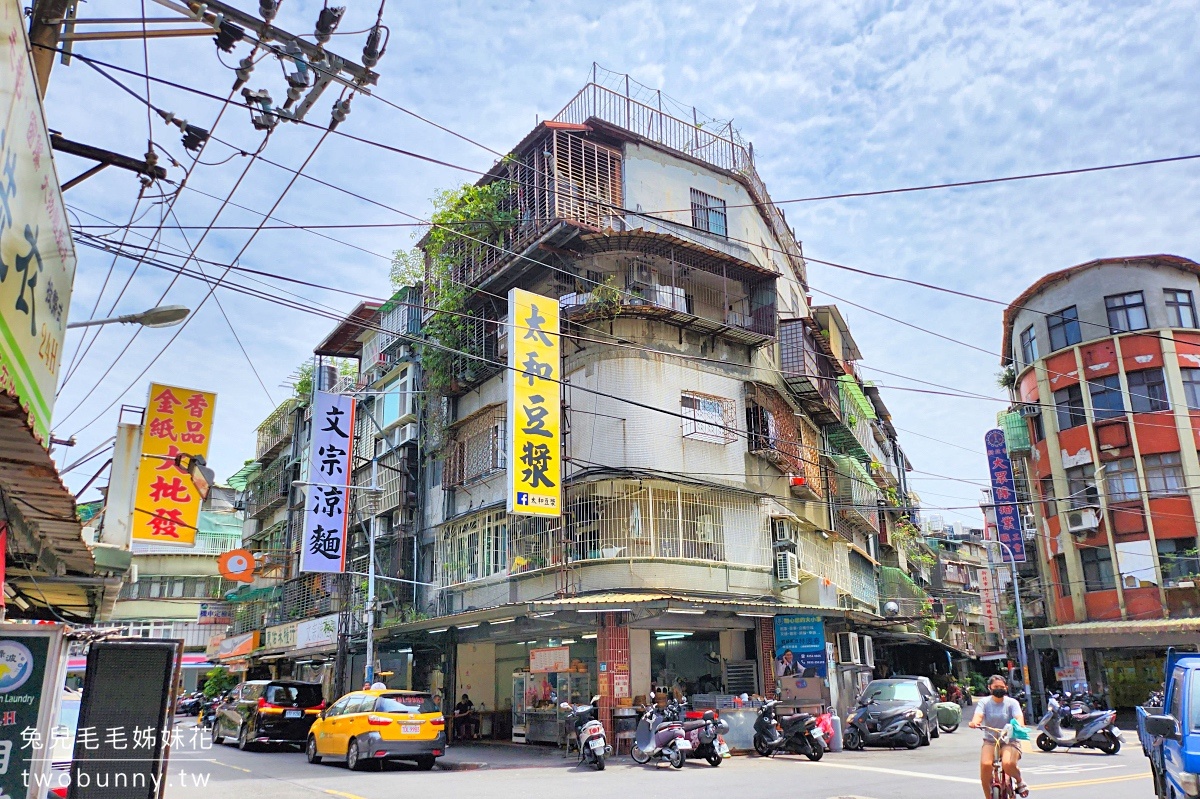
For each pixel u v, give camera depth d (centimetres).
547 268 2116
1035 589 3775
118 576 987
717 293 2302
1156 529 2764
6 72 461
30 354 546
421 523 2509
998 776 854
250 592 3806
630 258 2109
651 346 2034
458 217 2272
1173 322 2919
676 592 1866
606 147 2192
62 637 678
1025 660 2839
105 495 1050
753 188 2492
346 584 2798
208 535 4547
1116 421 2903
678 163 2333
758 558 2062
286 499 3566
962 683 4666
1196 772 641
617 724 1672
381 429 2788
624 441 1931
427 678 2372
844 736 1780
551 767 1478
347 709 1592
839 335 3019
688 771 1358
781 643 2006
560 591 1892
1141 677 2842
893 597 3269
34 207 539
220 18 715
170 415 1284
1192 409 2812
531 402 1756
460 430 2377
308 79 754
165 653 710
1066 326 3098
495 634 2016
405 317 2750
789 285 2723
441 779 1288
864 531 3027
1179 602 2688
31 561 888
